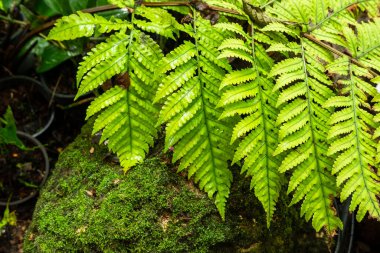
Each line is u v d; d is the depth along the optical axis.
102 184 1.77
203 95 1.51
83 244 1.65
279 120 1.46
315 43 1.64
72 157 1.95
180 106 1.46
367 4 1.76
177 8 1.69
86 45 2.31
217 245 1.71
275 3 1.70
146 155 1.85
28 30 2.59
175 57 1.49
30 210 2.43
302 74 1.54
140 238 1.64
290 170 1.89
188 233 1.68
